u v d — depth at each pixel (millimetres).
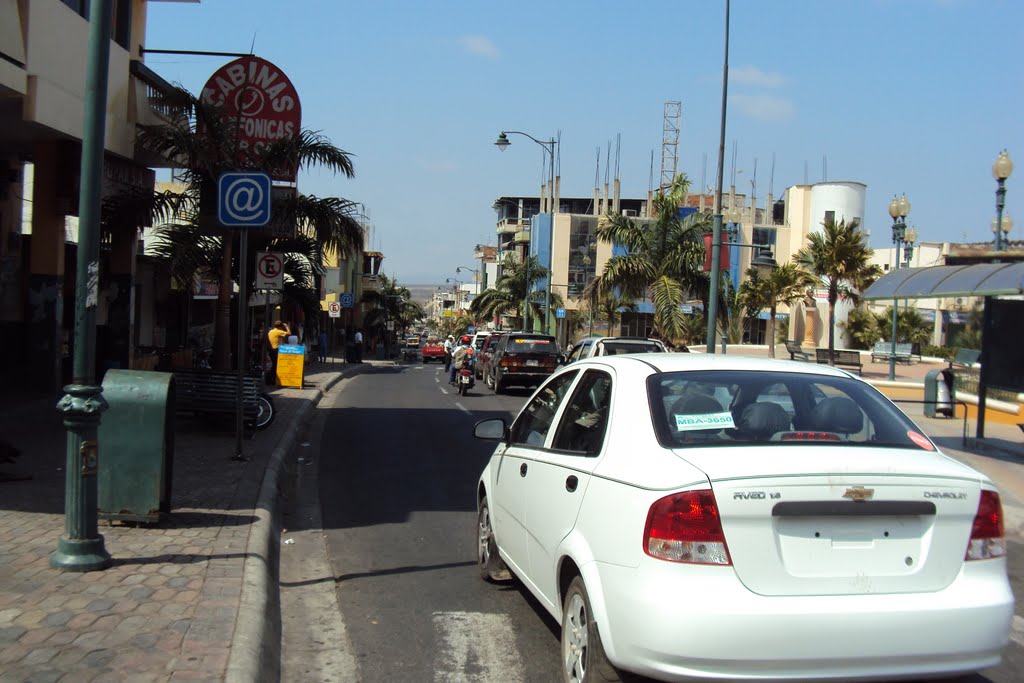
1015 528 9000
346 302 43469
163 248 16328
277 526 8086
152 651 4527
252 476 9547
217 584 5680
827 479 3652
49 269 14469
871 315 63031
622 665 3738
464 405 21266
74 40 13031
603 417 4637
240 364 10633
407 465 11969
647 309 63562
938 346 53188
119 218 15641
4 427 11656
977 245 51719
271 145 15977
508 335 25516
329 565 7059
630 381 4590
